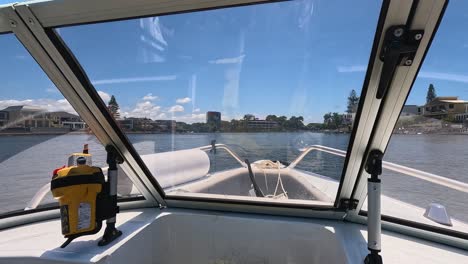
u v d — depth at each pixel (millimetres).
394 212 1608
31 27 1231
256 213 1943
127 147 1733
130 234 1698
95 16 1192
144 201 2141
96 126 1627
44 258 1421
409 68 1010
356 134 1308
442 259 1321
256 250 1838
